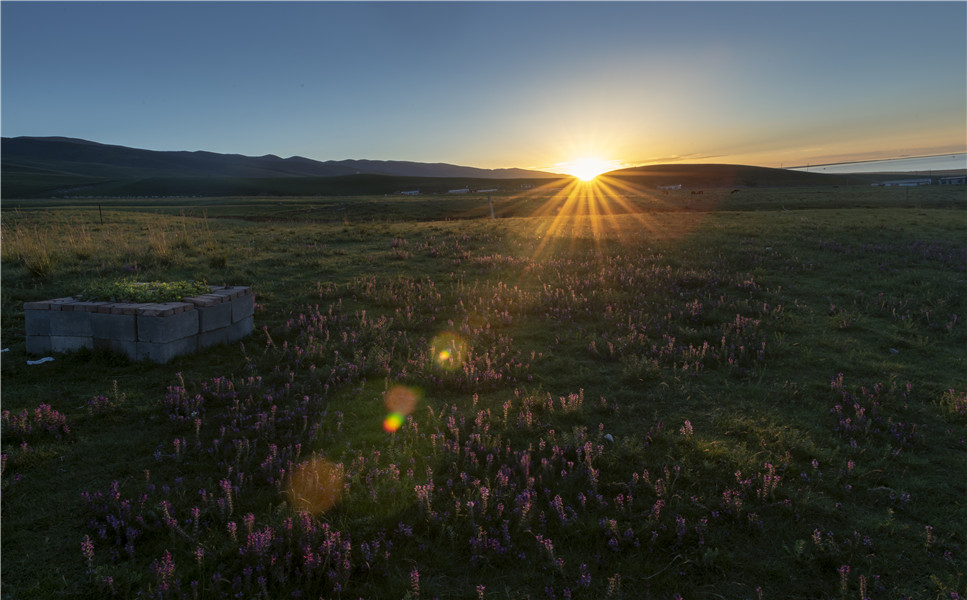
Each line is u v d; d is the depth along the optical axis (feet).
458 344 31.40
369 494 16.21
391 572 13.47
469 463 18.34
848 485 17.44
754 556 14.35
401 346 30.22
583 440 19.74
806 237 71.87
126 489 16.58
